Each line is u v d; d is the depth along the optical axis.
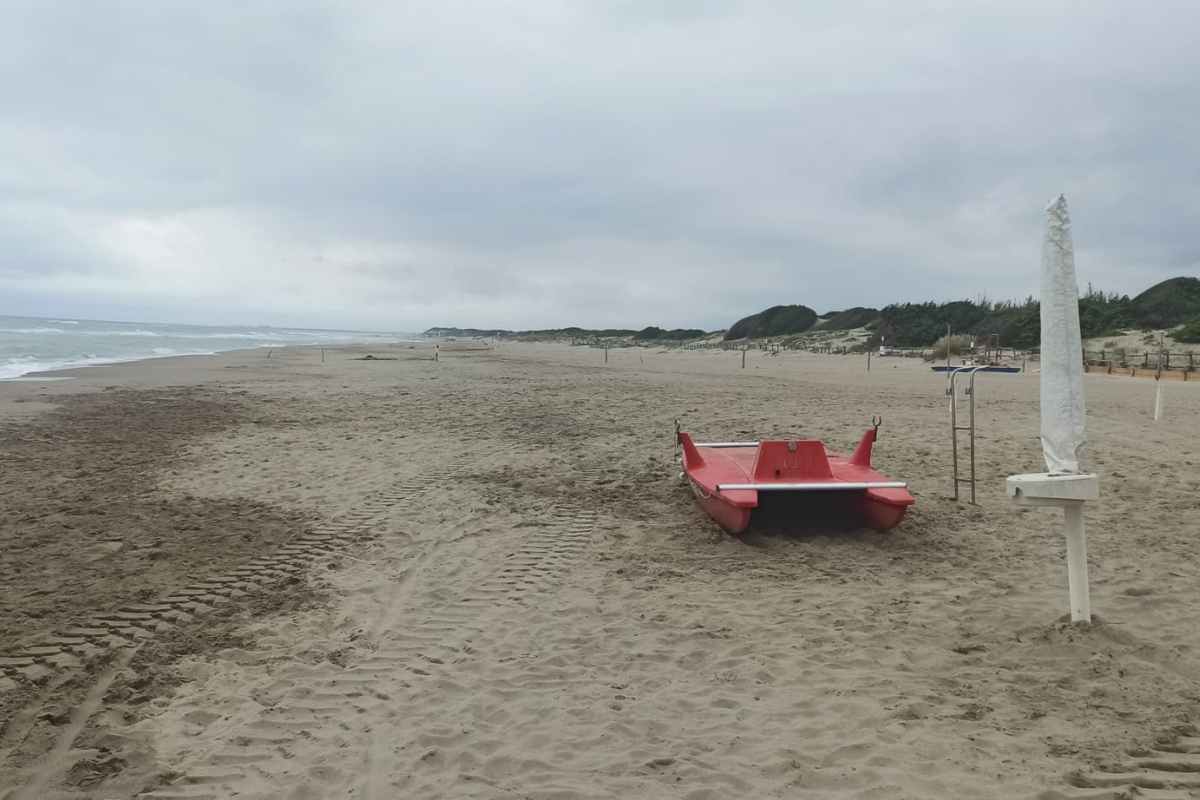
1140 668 4.52
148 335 83.00
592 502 9.20
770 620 5.48
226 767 3.65
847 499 8.09
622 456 12.18
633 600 5.93
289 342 89.38
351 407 19.12
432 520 8.37
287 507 8.92
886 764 3.58
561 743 3.84
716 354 60.34
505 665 4.78
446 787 3.47
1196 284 50.91
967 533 7.75
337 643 5.11
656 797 3.38
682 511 8.73
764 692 4.37
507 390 24.25
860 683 4.45
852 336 67.62
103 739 3.89
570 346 92.38
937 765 3.56
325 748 3.81
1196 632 5.08
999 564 6.76
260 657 4.89
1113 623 5.25
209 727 4.02
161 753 3.77
